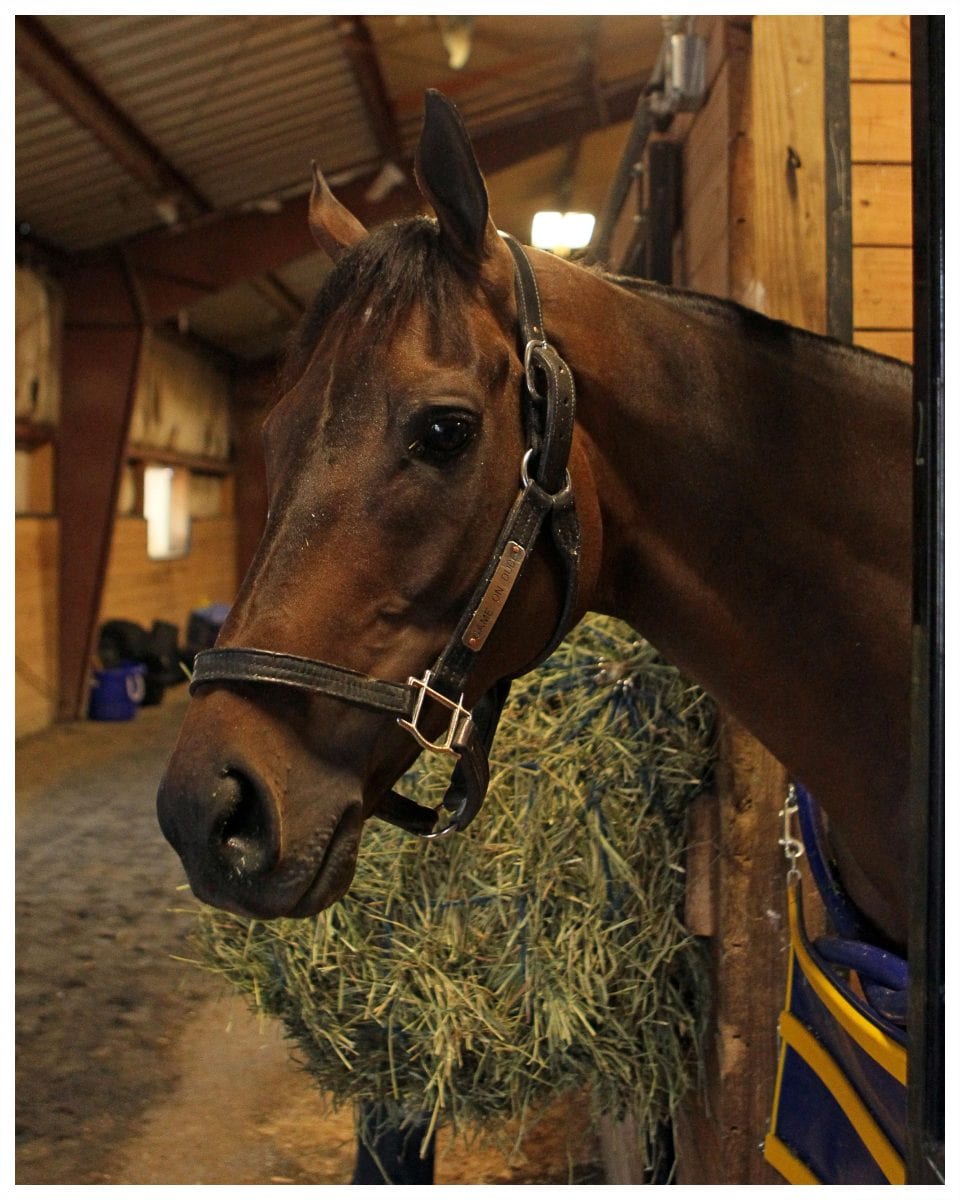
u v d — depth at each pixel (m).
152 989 2.71
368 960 1.29
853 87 1.36
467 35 2.24
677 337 0.96
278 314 9.45
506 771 1.32
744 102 1.32
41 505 6.36
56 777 4.95
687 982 1.29
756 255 1.26
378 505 0.79
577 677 1.36
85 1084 2.26
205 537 10.11
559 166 7.47
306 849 0.76
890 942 0.98
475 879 1.28
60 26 4.18
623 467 0.95
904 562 0.95
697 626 0.98
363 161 6.39
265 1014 1.40
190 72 4.77
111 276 6.43
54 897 3.33
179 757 0.75
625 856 1.24
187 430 9.41
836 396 0.97
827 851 1.08
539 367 0.86
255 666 0.76
